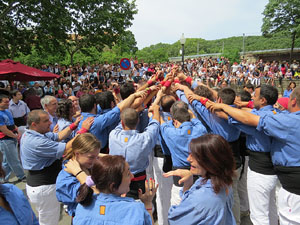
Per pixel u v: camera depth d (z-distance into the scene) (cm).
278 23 3112
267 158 242
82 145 189
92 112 312
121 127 255
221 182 144
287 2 2931
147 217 145
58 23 1491
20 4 1362
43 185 256
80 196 146
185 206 149
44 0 1377
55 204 269
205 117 284
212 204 141
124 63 909
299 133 198
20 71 767
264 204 253
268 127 208
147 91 293
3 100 435
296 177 204
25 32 1516
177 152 253
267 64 2636
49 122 260
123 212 138
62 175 194
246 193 345
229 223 154
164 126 266
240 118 223
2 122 434
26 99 755
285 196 216
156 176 324
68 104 340
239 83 2045
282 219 223
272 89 254
